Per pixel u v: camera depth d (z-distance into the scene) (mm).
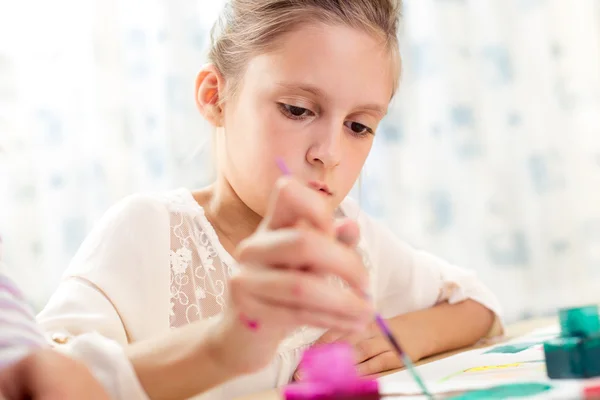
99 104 1749
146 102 1788
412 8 2072
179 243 1001
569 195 2139
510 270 2062
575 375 535
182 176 1753
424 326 1048
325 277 578
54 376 431
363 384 487
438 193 2037
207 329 655
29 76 1714
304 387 488
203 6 1828
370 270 1162
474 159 2068
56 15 1744
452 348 1068
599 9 2209
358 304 511
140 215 968
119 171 1750
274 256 517
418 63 2062
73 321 820
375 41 904
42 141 1716
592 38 2203
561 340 551
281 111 883
